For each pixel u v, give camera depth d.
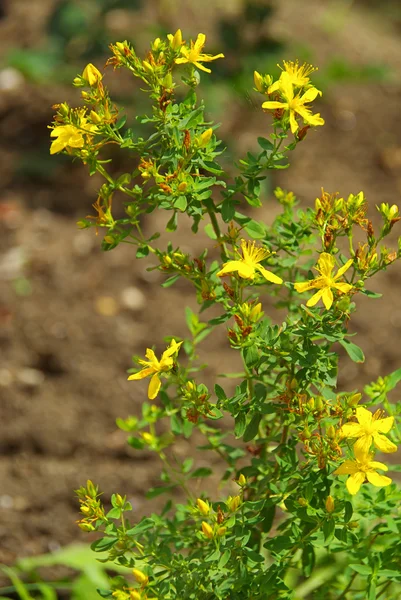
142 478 3.89
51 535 3.61
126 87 6.66
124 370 4.57
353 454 2.01
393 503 2.35
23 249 5.44
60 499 3.80
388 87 7.80
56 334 4.77
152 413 2.72
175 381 2.08
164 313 4.95
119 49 2.07
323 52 8.41
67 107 2.07
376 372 4.60
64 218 5.78
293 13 9.05
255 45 6.53
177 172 2.05
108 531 2.17
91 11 7.48
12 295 5.04
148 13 8.12
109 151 6.12
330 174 6.46
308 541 2.15
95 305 4.99
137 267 5.28
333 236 2.09
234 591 2.15
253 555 2.07
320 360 2.12
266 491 2.33
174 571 2.21
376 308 5.06
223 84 6.28
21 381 4.47
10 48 7.67
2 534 3.60
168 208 2.11
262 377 2.28
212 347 4.72
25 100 6.90
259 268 1.97
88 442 4.11
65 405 4.32
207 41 7.74
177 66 2.39
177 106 2.11
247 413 2.25
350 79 7.69
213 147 2.12
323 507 2.14
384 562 2.26
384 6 10.09
